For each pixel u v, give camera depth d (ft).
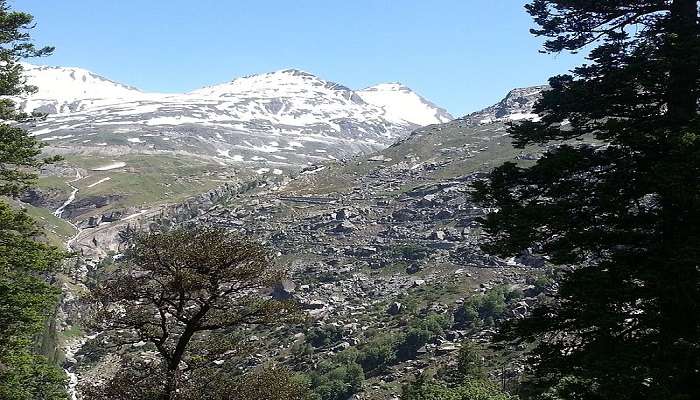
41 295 99.76
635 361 46.16
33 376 109.81
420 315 382.63
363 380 294.25
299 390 74.02
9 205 94.79
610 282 49.34
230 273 68.33
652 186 49.62
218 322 69.15
